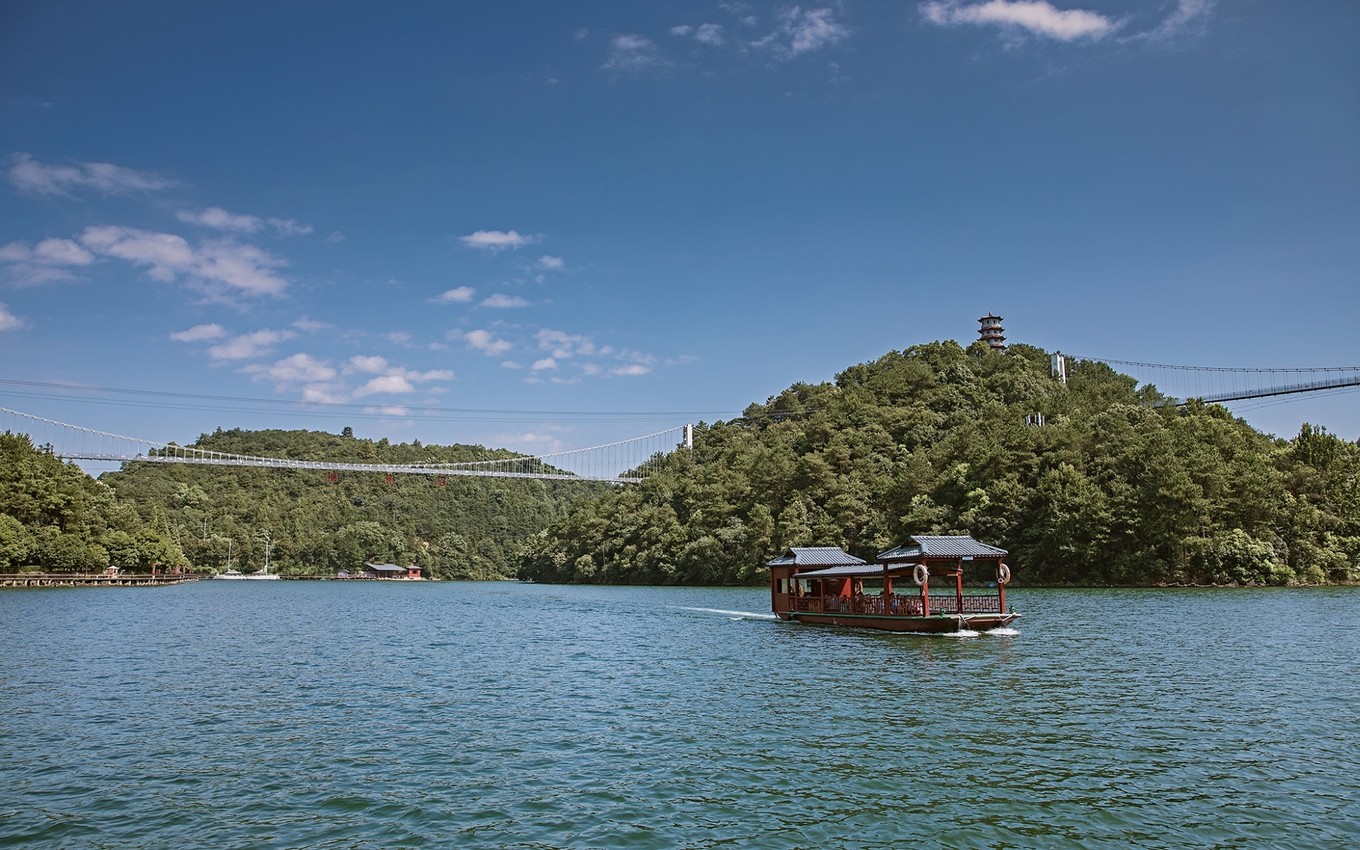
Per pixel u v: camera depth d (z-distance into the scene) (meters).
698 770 18.06
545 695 27.31
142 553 122.19
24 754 19.75
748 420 187.25
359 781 17.53
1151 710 23.19
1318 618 47.31
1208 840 13.88
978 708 23.78
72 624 52.56
